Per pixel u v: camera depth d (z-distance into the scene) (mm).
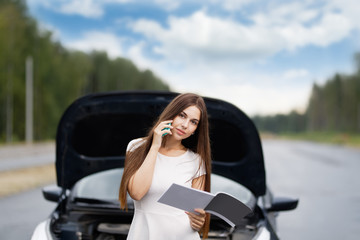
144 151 1918
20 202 7602
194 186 1996
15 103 47781
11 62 46156
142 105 2949
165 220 1895
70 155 3104
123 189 1884
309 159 23125
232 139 3057
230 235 2877
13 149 29328
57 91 56406
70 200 3160
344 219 6656
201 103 1954
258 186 3059
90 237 2941
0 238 5098
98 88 90250
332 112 120875
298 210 7430
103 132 3189
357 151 35781
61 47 66062
